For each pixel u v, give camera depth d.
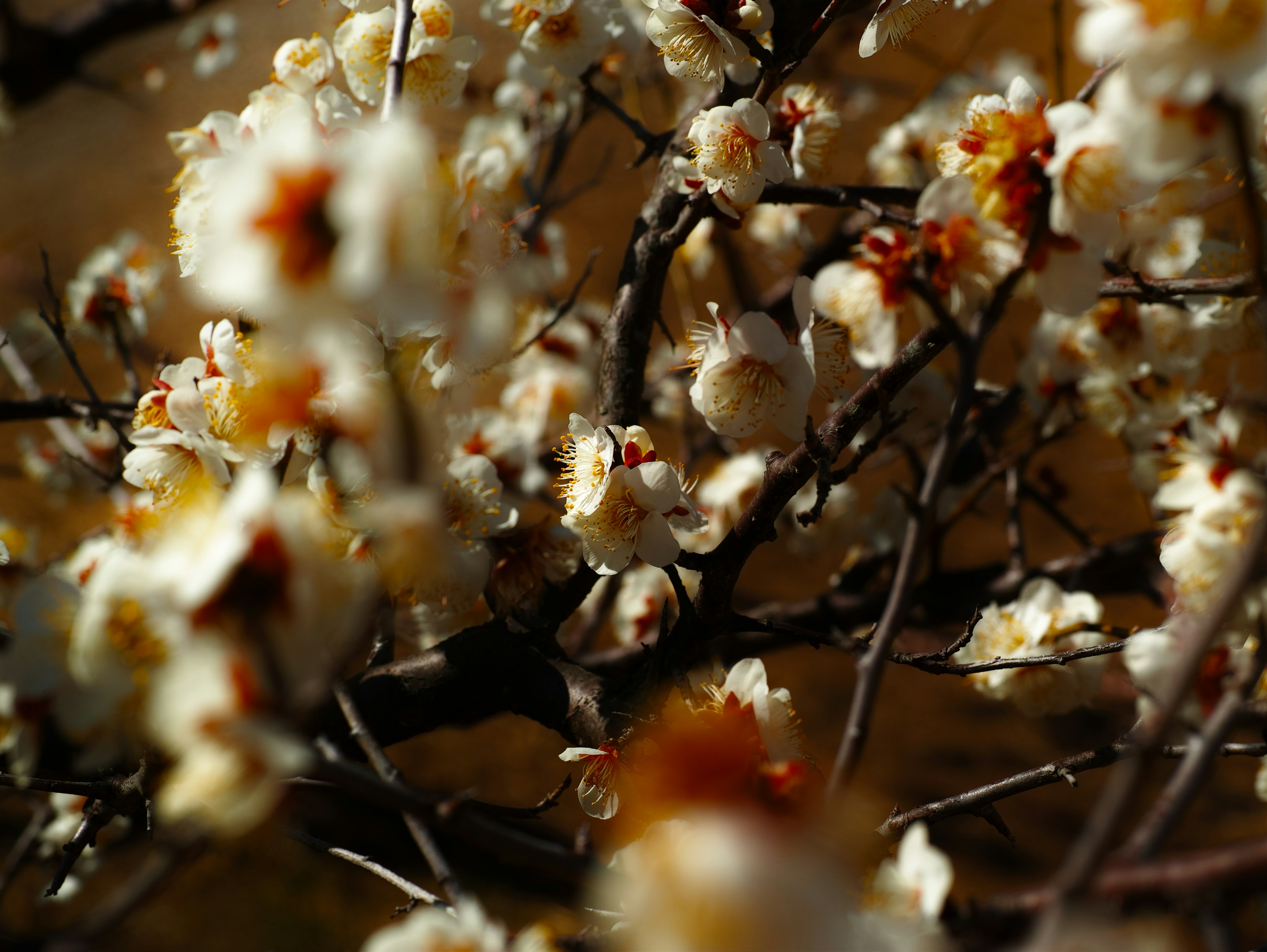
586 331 0.95
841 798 0.50
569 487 0.60
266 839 0.52
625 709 0.60
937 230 0.54
